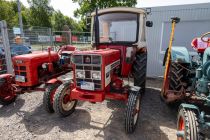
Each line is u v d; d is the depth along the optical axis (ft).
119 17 12.78
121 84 10.82
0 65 18.16
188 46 19.75
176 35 20.10
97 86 9.33
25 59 11.64
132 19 12.60
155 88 17.51
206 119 7.68
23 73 11.93
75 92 9.60
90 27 14.74
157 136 9.39
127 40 12.89
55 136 9.33
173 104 12.80
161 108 12.85
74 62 9.53
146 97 14.99
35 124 10.48
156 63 21.30
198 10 18.47
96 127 10.20
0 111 12.21
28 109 12.50
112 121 10.90
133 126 9.36
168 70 12.01
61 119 11.05
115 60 11.02
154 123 10.74
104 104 13.43
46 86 11.58
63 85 10.73
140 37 12.69
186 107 7.72
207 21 18.53
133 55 12.64
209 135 7.91
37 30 33.01
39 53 13.61
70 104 11.43
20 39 24.56
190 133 6.80
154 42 20.98
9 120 10.96
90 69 9.25
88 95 9.36
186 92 10.75
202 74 9.11
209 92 8.38
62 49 16.92
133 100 9.23
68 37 37.60
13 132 9.68
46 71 13.39
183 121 7.61
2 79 12.59
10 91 13.15
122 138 9.18
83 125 10.40
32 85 12.05
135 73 13.28
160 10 20.01
